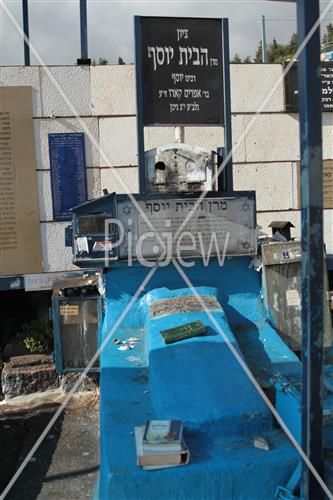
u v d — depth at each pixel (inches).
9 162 244.8
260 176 264.1
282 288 169.0
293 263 169.0
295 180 265.9
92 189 252.7
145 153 174.1
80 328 197.0
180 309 148.4
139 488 92.9
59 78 245.9
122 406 115.3
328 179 270.5
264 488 96.1
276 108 261.9
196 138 259.0
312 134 86.7
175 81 171.0
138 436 99.4
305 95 86.4
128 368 132.7
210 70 172.6
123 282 163.0
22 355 223.0
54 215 249.3
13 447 178.1
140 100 169.6
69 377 213.3
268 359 140.3
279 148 263.7
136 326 157.2
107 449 99.4
